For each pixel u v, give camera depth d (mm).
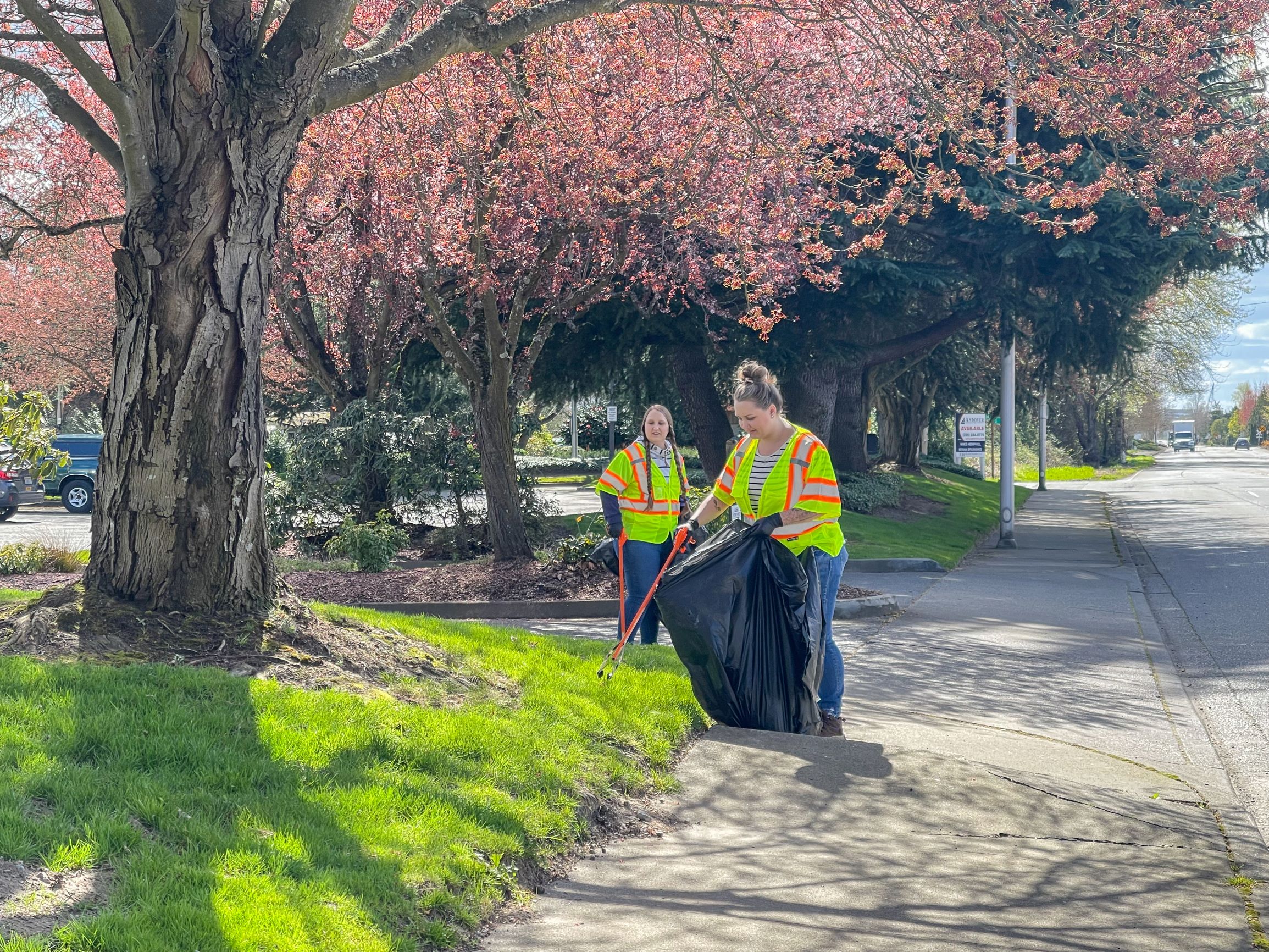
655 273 17703
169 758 4414
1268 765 7145
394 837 4168
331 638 6227
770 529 6508
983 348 38219
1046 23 10125
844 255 21328
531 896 4203
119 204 19156
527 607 13367
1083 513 35031
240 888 3523
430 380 27109
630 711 6445
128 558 5977
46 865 3486
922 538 23375
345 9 5996
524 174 14641
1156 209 11922
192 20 5469
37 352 32500
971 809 5465
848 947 3855
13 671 5008
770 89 13469
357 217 17219
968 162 12367
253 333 6074
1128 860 4906
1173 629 13062
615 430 55750
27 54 13750
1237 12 10695
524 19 7363
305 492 18969
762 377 6621
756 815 5262
